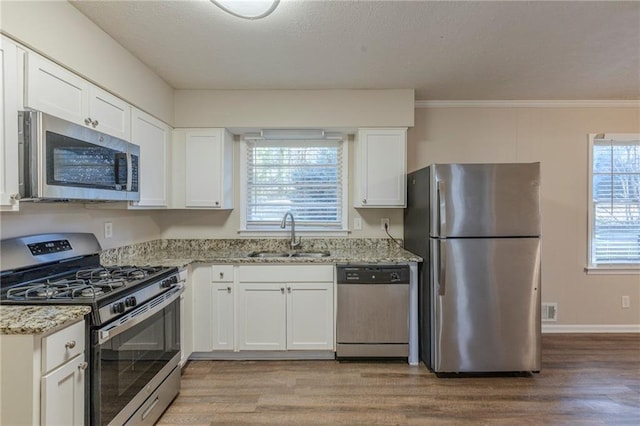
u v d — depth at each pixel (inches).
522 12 75.8
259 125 123.0
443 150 137.3
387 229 134.7
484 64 102.5
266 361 112.2
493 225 99.9
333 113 122.6
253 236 134.7
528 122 137.0
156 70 105.8
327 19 78.0
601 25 81.1
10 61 56.9
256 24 80.1
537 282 100.9
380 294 109.0
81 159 67.1
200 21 78.7
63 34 68.6
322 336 111.3
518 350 100.9
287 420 80.9
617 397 90.4
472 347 100.6
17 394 48.4
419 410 84.8
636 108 137.0
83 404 56.6
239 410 84.8
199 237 134.7
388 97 122.6
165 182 116.2
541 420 80.8
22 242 69.4
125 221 107.8
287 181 137.0
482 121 137.0
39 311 54.0
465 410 84.7
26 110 58.8
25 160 57.7
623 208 135.2
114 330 61.3
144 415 73.5
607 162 135.3
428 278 105.1
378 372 104.6
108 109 84.0
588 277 136.0
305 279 111.0
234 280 111.0
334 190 136.9
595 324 137.2
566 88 122.7
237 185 135.3
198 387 95.6
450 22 79.5
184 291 104.0
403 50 93.4
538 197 100.2
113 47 85.7
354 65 102.7
